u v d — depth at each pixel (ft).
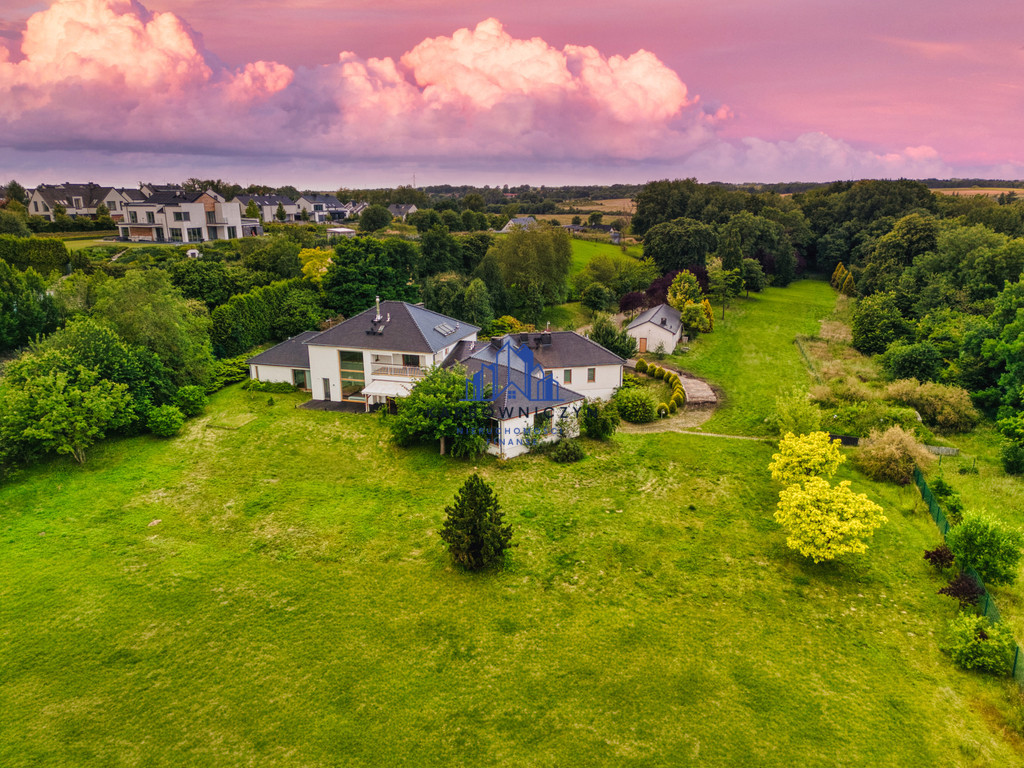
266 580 81.30
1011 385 143.64
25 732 58.13
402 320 148.05
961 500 101.60
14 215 290.76
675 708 61.67
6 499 100.83
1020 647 69.15
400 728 58.90
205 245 301.43
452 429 117.80
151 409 128.47
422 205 650.43
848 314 289.74
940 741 58.03
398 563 85.40
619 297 300.20
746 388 173.68
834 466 105.40
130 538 90.79
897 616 76.18
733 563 86.89
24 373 115.24
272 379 159.22
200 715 60.23
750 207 474.49
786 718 60.59
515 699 62.44
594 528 95.45
